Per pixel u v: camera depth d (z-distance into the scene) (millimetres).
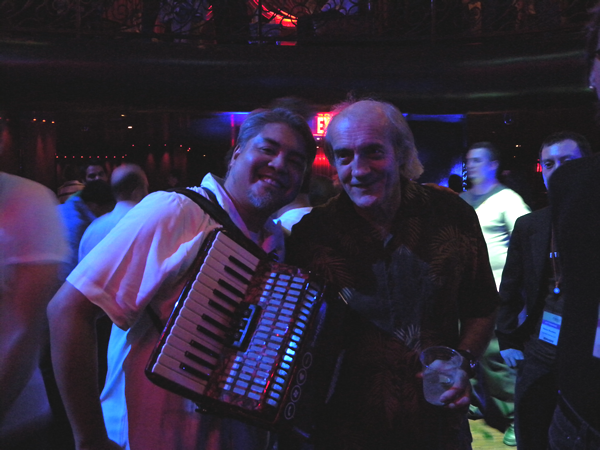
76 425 1342
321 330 1393
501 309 2373
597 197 1084
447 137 6410
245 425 1515
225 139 7086
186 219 1414
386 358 1525
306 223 1671
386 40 5363
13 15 5117
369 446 1517
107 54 4797
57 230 1406
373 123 1488
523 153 5570
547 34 5453
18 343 1295
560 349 1155
